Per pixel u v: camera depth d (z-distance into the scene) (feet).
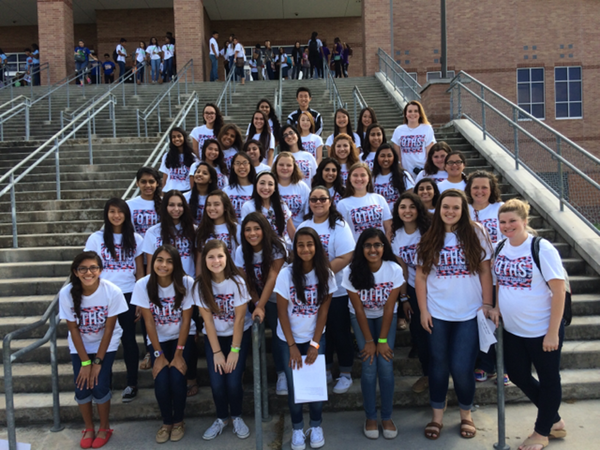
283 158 14.83
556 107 63.93
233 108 41.27
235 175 15.56
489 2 63.67
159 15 71.15
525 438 11.48
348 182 14.19
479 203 13.98
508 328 11.05
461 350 11.30
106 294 11.95
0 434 12.60
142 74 60.64
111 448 11.67
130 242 13.67
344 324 13.03
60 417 13.14
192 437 12.09
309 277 11.64
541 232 19.25
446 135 29.96
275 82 51.96
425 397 13.30
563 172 20.44
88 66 59.11
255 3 68.03
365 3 58.95
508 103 25.49
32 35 73.26
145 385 14.06
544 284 10.67
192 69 57.11
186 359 12.48
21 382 13.98
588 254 17.21
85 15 72.69
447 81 34.83
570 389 13.26
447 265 11.45
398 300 13.79
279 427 12.53
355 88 34.78
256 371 10.87
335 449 11.30
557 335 10.38
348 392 13.26
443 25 35.63
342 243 12.91
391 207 16.07
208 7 68.80
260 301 11.84
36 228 21.03
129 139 31.68
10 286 17.34
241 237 12.64
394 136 19.75
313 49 55.26
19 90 51.55
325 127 36.78
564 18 63.62
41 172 27.04
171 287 11.96
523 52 63.62
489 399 13.29
